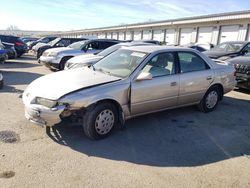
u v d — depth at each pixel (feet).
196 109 21.31
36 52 67.67
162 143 14.87
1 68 42.78
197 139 15.66
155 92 16.60
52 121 13.76
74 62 29.81
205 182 11.21
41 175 11.02
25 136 14.67
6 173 10.99
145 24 123.34
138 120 18.37
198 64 19.62
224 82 21.17
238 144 15.21
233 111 21.63
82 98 13.75
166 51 17.69
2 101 21.40
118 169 11.85
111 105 15.01
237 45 38.99
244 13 73.05
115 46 32.65
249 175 11.95
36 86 15.10
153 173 11.68
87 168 11.78
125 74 15.96
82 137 15.02
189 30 98.27
